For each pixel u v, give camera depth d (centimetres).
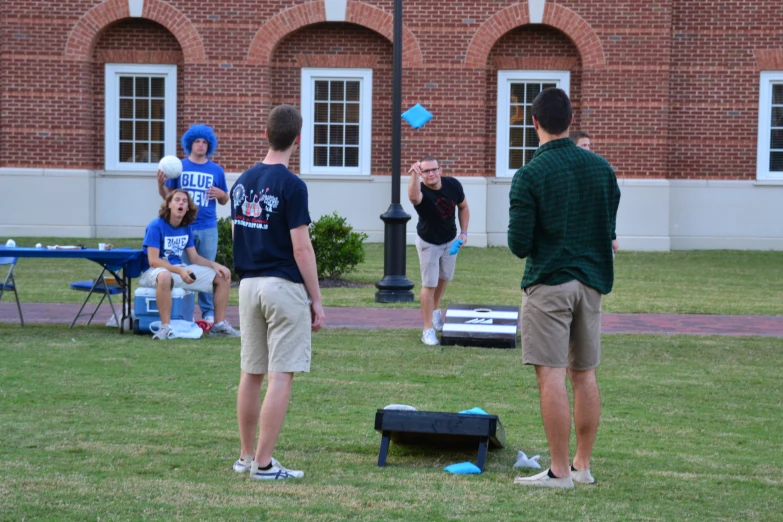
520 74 2198
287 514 468
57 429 638
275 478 537
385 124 2217
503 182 2220
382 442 580
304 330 538
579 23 2139
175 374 827
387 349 964
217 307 1037
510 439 645
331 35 2197
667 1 2128
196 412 699
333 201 2238
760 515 491
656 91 2148
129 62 2194
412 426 575
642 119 2152
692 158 2234
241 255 546
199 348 951
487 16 2147
